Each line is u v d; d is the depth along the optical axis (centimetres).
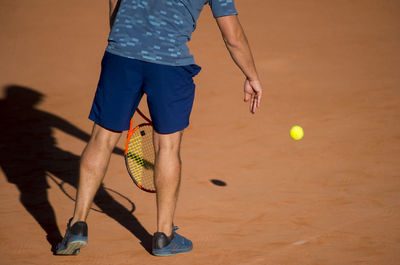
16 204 1723
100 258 1333
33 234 1483
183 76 1272
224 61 4444
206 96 3466
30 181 1962
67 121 2945
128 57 1245
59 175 2042
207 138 2594
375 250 1376
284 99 3369
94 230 1520
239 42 1273
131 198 1802
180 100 1281
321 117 2941
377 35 5462
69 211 1667
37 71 4169
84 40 5200
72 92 3634
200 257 1343
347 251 1373
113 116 1277
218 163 2209
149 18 1238
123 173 2073
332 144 2448
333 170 2091
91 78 4016
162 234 1328
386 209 1678
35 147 2445
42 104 3322
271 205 1733
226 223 1584
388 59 4481
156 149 1325
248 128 2761
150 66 1245
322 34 5519
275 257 1339
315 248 1394
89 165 1306
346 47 4956
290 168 2130
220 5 1243
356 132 2634
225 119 2941
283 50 4828
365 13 6594
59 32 5506
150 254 1362
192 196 1823
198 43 5066
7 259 1319
